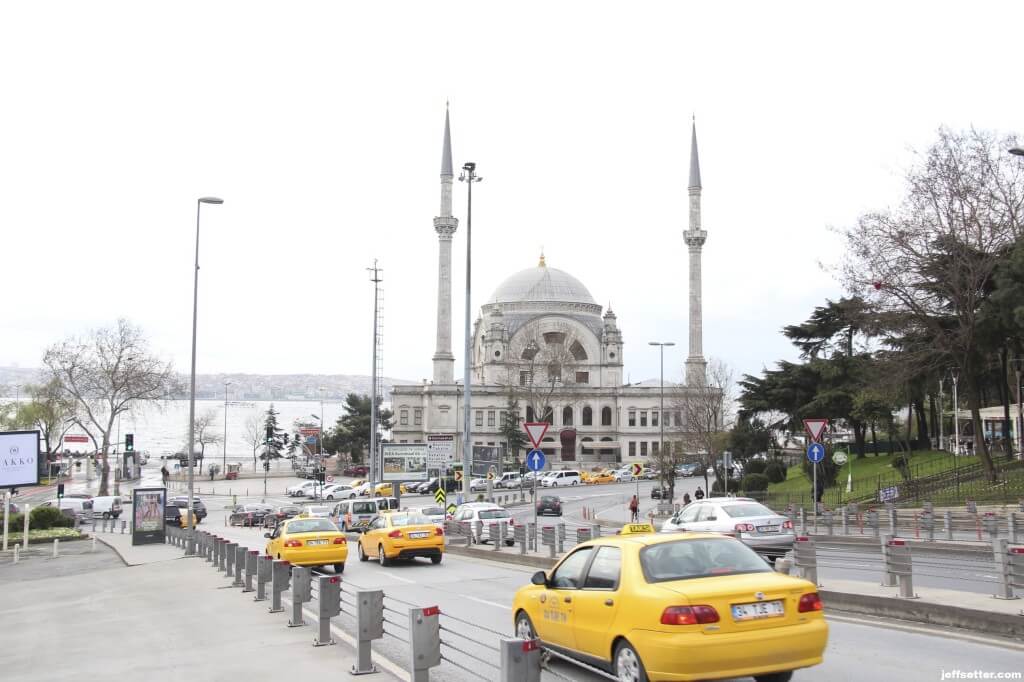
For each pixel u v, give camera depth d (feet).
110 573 104.73
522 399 416.05
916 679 37.91
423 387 417.08
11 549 139.74
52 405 352.28
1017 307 149.69
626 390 426.51
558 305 451.12
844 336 242.58
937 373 196.13
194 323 154.20
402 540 98.27
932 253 162.20
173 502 219.00
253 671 44.39
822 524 137.39
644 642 32.58
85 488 351.46
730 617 31.94
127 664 48.60
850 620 53.57
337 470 428.97
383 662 45.83
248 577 76.23
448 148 399.65
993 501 143.13
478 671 42.70
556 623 39.93
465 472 147.23
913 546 101.30
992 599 51.80
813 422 110.11
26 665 50.88
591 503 267.39
